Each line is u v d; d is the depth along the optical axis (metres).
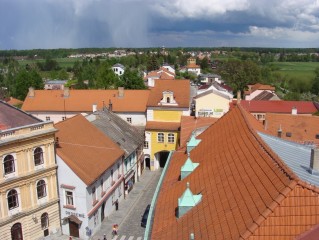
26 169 36.78
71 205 40.09
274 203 14.29
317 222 14.03
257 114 82.31
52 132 38.62
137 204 49.25
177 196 24.30
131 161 55.12
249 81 149.50
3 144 33.84
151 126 63.22
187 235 18.00
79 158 41.19
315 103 84.81
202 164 26.47
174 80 67.12
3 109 38.69
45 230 39.69
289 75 188.50
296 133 53.78
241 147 22.69
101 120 56.38
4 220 35.12
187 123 53.97
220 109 66.25
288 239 13.89
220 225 16.50
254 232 14.07
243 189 17.70
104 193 43.62
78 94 75.88
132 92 73.56
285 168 15.79
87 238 39.75
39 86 120.88
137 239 40.00
